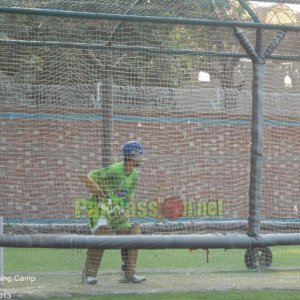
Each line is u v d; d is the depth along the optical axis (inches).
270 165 1599.4
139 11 1169.4
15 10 1008.2
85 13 1032.8
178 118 1582.2
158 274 1203.9
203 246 1055.0
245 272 1234.0
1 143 1502.2
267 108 1624.0
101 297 987.9
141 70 1542.8
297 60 1418.6
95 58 1428.4
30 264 1263.5
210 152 1604.3
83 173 1507.1
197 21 1072.2
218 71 1584.6
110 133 1369.3
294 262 1362.0
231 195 1583.4
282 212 1585.9
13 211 1496.1
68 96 1510.8
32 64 1530.5
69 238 1016.2
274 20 1199.6
